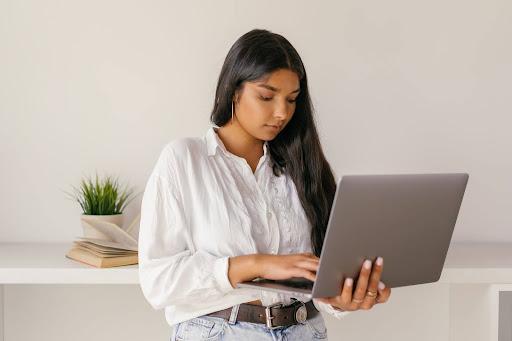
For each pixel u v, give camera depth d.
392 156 2.84
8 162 2.81
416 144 2.85
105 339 2.90
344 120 2.82
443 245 1.73
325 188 1.96
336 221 1.47
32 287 2.88
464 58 2.83
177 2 2.78
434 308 2.91
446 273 2.30
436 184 1.60
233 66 1.79
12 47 2.78
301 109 1.90
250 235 1.77
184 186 1.77
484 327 2.44
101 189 2.67
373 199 1.50
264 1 2.78
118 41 2.79
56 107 2.80
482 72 2.84
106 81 2.79
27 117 2.80
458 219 2.89
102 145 2.81
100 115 2.80
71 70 2.79
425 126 2.84
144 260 1.75
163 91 2.80
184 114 2.81
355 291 1.61
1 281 2.24
